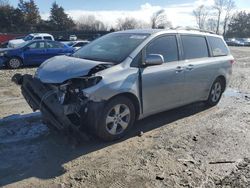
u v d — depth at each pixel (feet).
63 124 15.60
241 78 41.98
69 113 15.88
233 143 17.78
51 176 13.76
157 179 13.69
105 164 14.90
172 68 20.07
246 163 15.31
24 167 14.48
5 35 124.57
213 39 25.05
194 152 16.43
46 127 19.29
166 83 19.67
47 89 16.83
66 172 14.10
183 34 21.94
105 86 16.25
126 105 17.60
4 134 18.15
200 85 23.03
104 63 17.17
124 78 17.17
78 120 16.42
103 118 16.51
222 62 25.16
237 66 57.98
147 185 13.20
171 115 22.79
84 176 13.80
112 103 16.83
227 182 13.52
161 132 19.25
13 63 48.98
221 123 21.35
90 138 17.33
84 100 16.05
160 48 19.80
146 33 19.95
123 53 18.31
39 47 51.37
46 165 14.71
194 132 19.43
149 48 19.04
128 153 16.14
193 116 22.77
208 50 24.16
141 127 20.01
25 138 17.66
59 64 17.74
